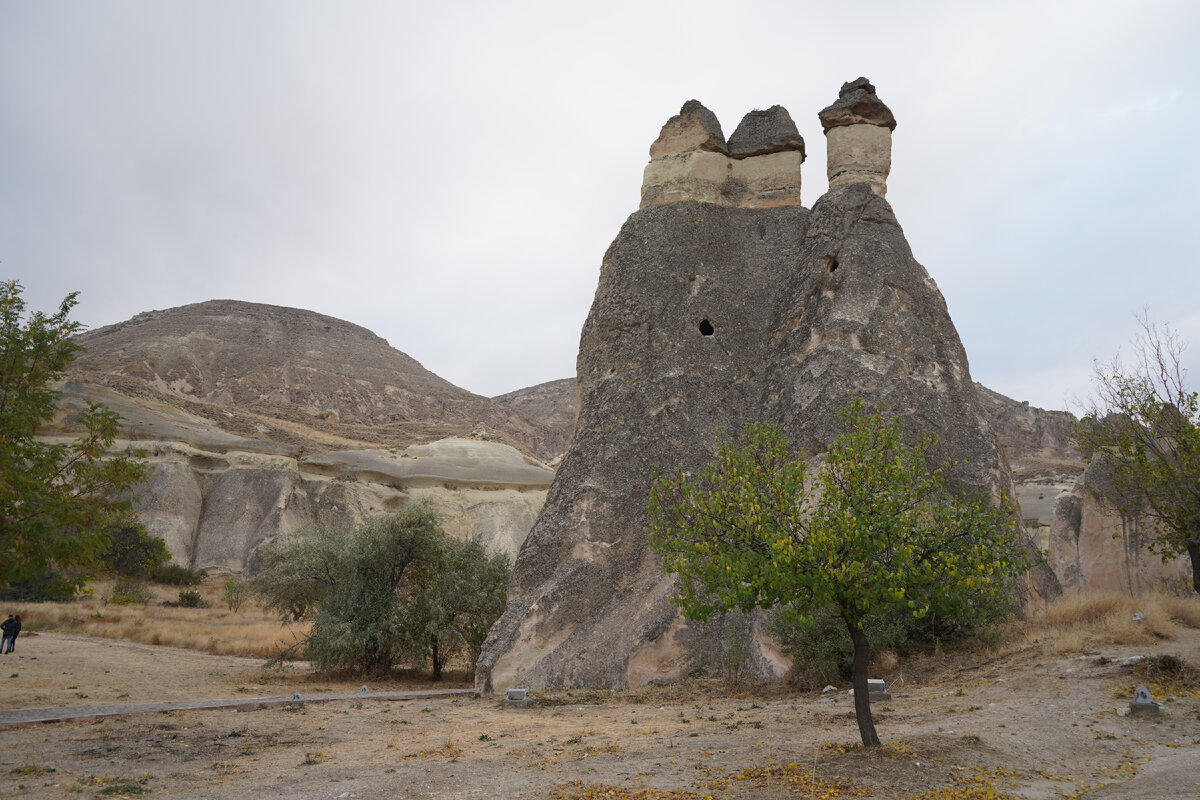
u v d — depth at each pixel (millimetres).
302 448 92125
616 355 23969
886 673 17031
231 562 73875
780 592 10305
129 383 95188
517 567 21656
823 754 10258
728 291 25047
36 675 21625
